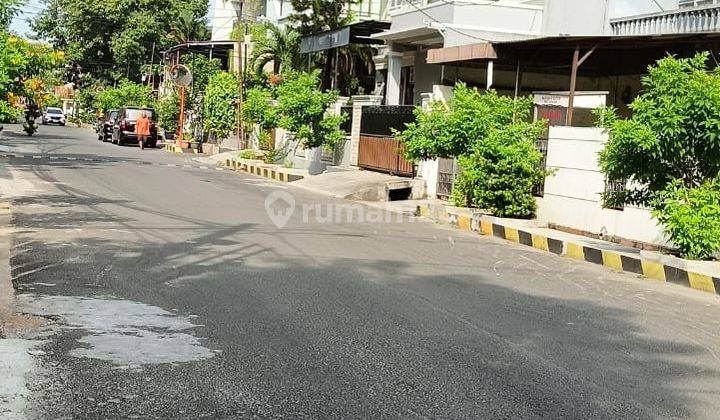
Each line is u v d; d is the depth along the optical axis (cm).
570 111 1725
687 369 625
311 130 2648
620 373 603
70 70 7412
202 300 770
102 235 1142
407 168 2270
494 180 1600
